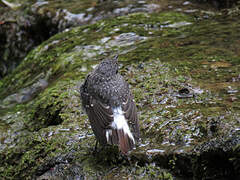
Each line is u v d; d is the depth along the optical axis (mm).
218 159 5895
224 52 9695
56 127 7719
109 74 6543
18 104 10352
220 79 8211
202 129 6410
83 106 6836
